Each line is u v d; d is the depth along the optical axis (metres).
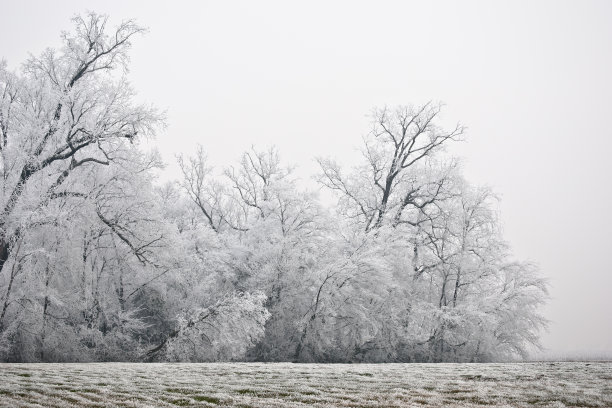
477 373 18.02
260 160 46.62
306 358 34.59
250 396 13.63
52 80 30.91
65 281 31.95
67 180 31.42
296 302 35.47
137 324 32.84
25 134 29.31
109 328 32.78
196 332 30.67
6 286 28.55
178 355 30.41
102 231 32.69
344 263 34.84
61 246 30.39
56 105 30.38
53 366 19.75
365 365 22.70
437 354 37.44
